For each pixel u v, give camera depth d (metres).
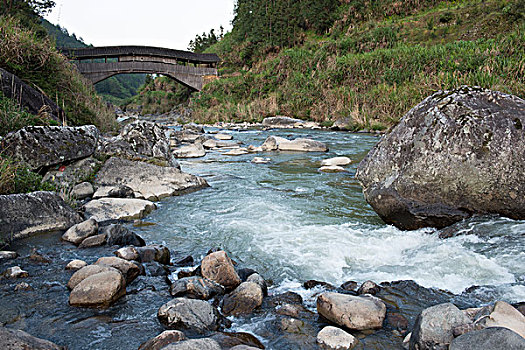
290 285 3.07
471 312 2.23
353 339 2.16
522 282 2.74
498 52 17.97
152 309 2.57
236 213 5.12
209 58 46.91
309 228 4.41
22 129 5.42
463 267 3.07
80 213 4.71
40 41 11.34
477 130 3.72
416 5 40.97
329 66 29.64
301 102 27.94
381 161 4.38
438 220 3.89
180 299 2.52
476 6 34.41
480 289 2.74
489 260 3.10
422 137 4.01
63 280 2.97
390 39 33.38
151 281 3.06
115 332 2.27
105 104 15.62
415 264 3.28
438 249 3.43
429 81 18.17
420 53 23.47
